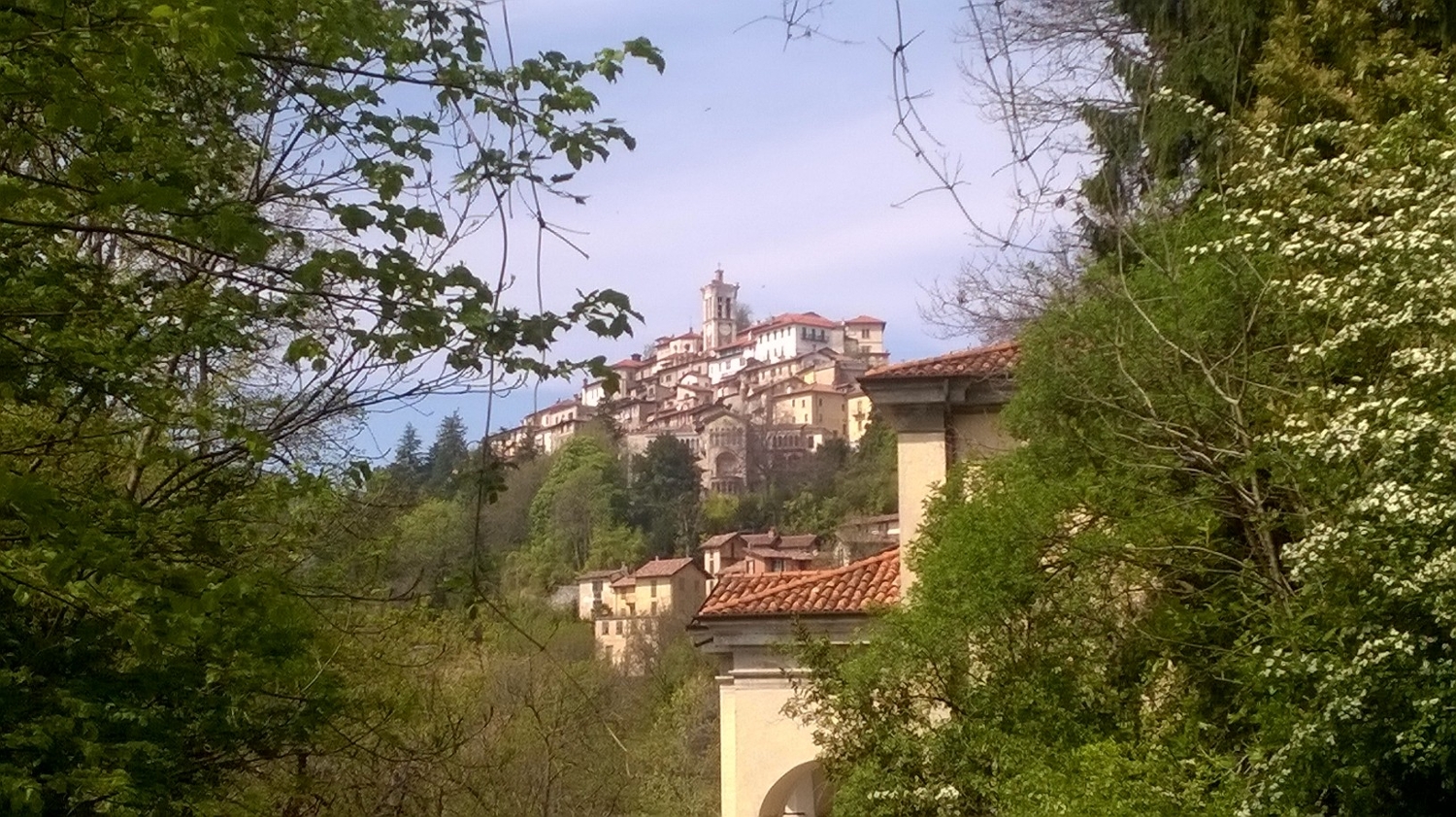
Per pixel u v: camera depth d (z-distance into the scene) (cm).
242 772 1239
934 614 1301
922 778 1282
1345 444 934
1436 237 915
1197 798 998
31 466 952
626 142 790
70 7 634
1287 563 1041
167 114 856
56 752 888
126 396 907
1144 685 1203
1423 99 1131
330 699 1148
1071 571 1274
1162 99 1339
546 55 786
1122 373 1209
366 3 802
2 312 783
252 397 1143
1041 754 1176
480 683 1889
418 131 812
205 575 761
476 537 845
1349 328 959
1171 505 1220
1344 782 970
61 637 973
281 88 875
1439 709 906
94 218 855
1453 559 870
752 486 11238
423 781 1641
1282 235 1096
